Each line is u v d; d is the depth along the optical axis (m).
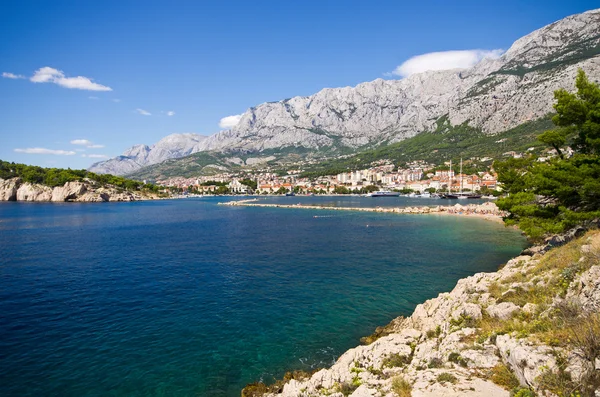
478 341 16.75
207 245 72.50
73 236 86.12
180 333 29.95
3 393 21.62
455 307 25.70
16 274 49.34
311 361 25.33
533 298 20.38
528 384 11.70
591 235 27.08
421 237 78.56
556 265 23.81
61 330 30.58
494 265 51.44
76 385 22.52
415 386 13.84
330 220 119.69
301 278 46.41
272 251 65.25
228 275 48.41
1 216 137.12
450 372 14.41
